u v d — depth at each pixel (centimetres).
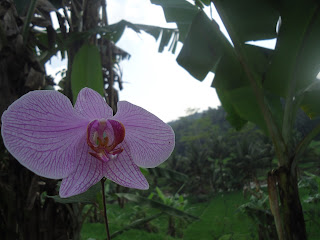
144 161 16
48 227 34
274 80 41
